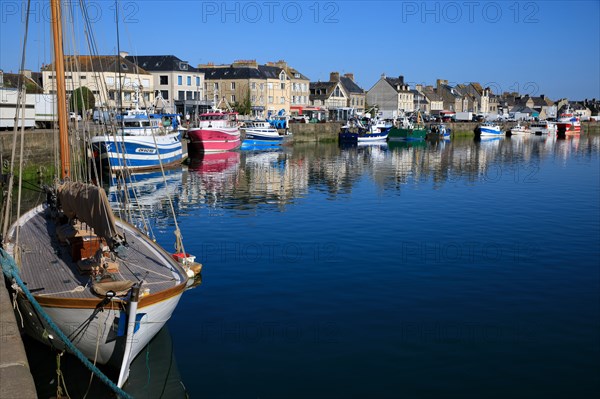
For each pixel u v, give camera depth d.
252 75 86.44
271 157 55.75
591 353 10.52
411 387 9.28
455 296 13.59
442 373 9.73
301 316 12.30
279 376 9.62
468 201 28.66
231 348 10.68
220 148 57.06
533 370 9.85
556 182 37.34
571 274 15.41
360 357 10.32
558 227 21.89
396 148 71.19
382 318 12.17
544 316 12.33
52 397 8.73
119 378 8.55
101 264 9.45
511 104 163.75
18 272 9.51
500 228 21.67
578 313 12.50
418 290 14.03
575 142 88.75
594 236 20.22
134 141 38.09
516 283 14.59
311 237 19.97
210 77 88.00
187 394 9.02
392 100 116.50
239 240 19.52
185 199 29.09
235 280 14.80
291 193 31.42
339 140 78.44
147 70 76.38
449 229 21.44
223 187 33.88
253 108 85.75
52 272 10.12
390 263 16.47
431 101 131.38
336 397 8.98
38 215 14.40
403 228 21.59
